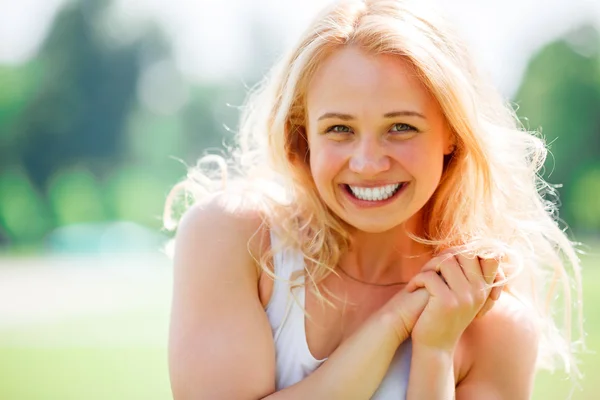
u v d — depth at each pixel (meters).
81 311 16.36
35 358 11.40
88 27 62.78
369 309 2.98
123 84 63.41
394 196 2.73
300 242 2.92
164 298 18.52
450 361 2.81
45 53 62.25
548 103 52.25
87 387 9.34
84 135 62.41
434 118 2.72
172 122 64.81
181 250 2.95
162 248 3.37
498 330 2.98
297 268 2.91
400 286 3.03
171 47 65.31
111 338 13.01
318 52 2.70
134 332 13.57
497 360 2.97
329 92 2.67
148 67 64.56
